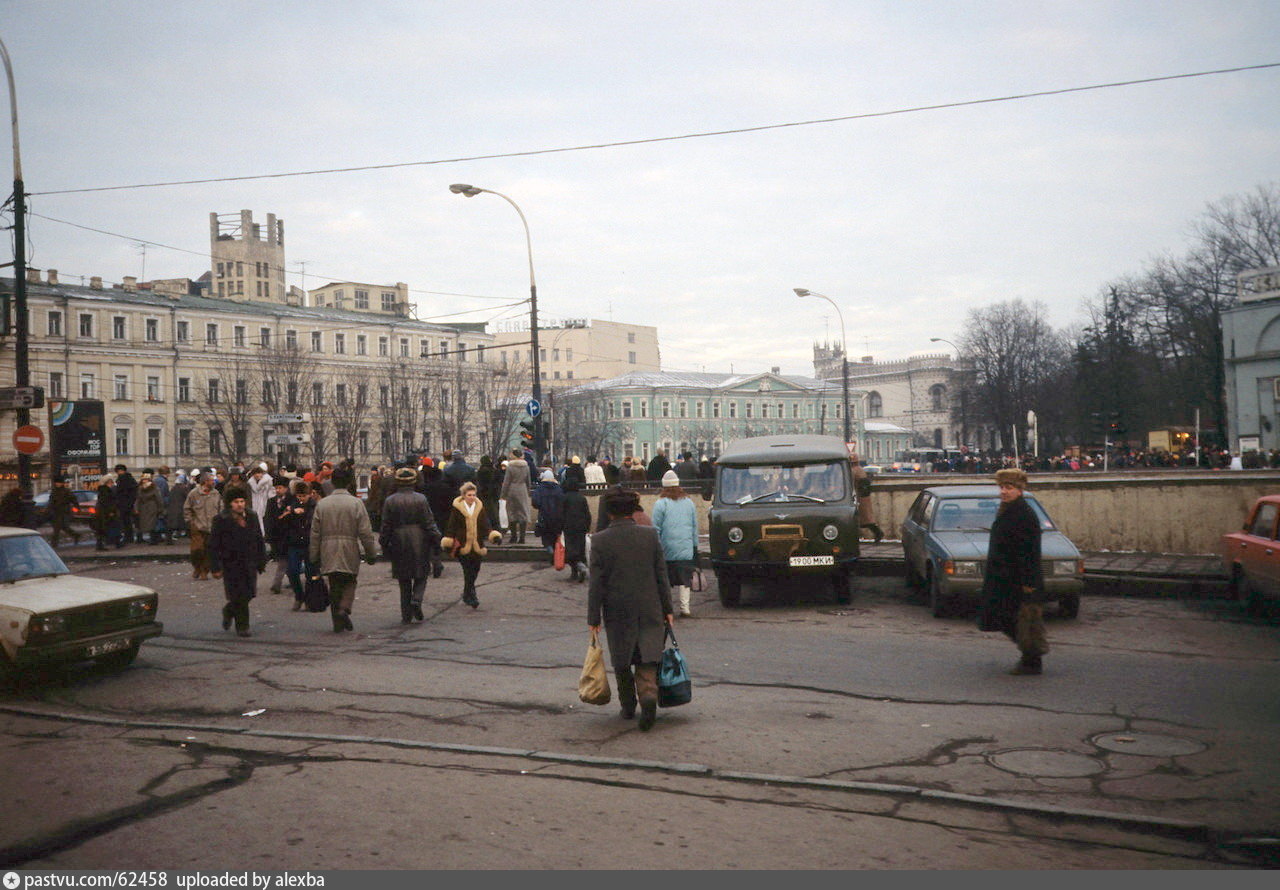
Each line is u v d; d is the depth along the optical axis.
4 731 7.68
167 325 74.69
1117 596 14.38
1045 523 13.34
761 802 5.76
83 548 25.75
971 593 12.45
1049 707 7.98
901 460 105.38
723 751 6.83
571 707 8.27
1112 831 5.32
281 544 14.50
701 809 5.63
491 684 9.21
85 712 8.49
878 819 5.48
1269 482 16.36
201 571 18.33
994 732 7.24
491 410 84.62
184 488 24.78
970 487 14.38
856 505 14.29
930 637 11.48
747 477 14.65
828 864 4.84
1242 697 8.24
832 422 118.94
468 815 5.52
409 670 9.91
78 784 6.16
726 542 14.09
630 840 5.15
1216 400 57.62
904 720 7.62
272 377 76.12
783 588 16.08
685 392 107.44
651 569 7.57
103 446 46.78
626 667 7.69
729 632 12.06
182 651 11.29
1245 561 12.56
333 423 77.31
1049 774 6.23
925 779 6.17
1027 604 9.25
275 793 5.91
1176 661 9.87
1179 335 62.00
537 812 5.57
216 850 5.01
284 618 13.83
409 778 6.21
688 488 22.17
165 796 5.87
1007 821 5.46
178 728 7.60
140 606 10.12
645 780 6.17
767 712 7.94
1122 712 7.77
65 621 9.38
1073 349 84.88
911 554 14.68
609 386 105.94
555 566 17.02
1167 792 5.87
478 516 14.13
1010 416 83.81
